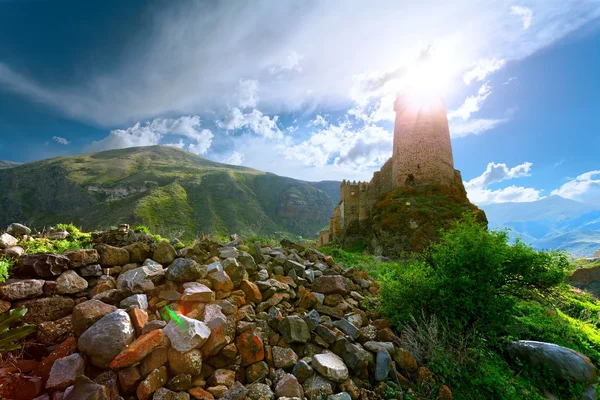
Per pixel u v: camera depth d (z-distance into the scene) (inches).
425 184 1444.4
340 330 186.4
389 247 1135.6
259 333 161.3
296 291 233.6
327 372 144.5
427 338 184.7
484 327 198.1
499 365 197.9
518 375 189.3
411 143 1545.3
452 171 1590.8
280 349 157.2
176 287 175.5
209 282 182.9
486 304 198.8
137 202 4040.4
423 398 152.5
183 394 118.1
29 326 123.9
